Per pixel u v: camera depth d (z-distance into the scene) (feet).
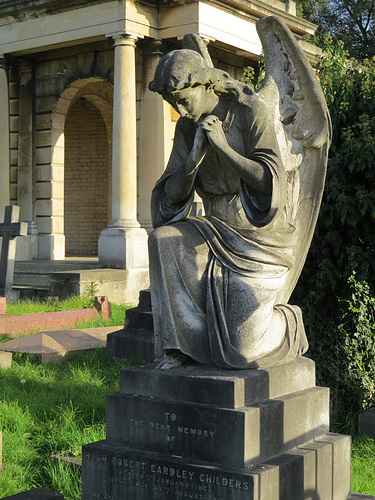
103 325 36.68
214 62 63.52
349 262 22.45
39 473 17.04
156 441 12.76
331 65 26.86
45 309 43.65
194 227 13.78
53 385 24.13
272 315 14.06
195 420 12.34
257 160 13.28
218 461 12.09
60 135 67.67
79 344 29.66
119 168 56.59
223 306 13.26
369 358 23.75
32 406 21.47
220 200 14.12
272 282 13.52
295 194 15.03
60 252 67.56
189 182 13.62
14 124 68.80
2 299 39.96
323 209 22.44
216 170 13.92
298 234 15.33
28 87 67.97
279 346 13.93
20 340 29.58
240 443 11.87
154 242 13.19
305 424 13.57
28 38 62.85
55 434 19.39
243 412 11.89
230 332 13.14
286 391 13.53
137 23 57.31
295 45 14.97
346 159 22.31
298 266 15.43
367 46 109.50
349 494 14.39
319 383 23.06
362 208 21.79
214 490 11.82
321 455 13.28
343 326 23.90
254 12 61.26
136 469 12.62
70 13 59.82
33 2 60.95
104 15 57.62
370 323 23.47
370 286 23.20
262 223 13.29
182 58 12.84
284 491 12.19
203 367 13.19
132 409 13.04
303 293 23.49
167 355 13.39
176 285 13.23
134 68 57.47
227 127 13.70
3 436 18.94
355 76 23.73
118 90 56.80
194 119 13.53
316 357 23.20
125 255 55.06
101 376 26.00
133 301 54.34
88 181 83.46
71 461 17.06
